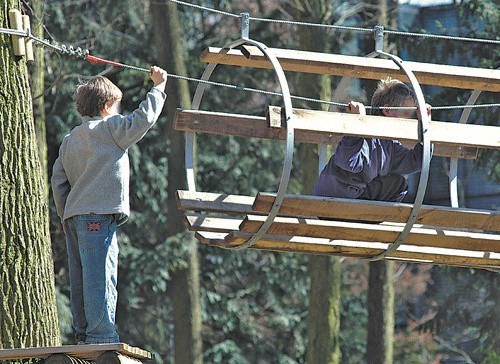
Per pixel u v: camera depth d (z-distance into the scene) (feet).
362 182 65.92
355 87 210.59
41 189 70.59
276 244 64.95
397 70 67.77
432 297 223.92
